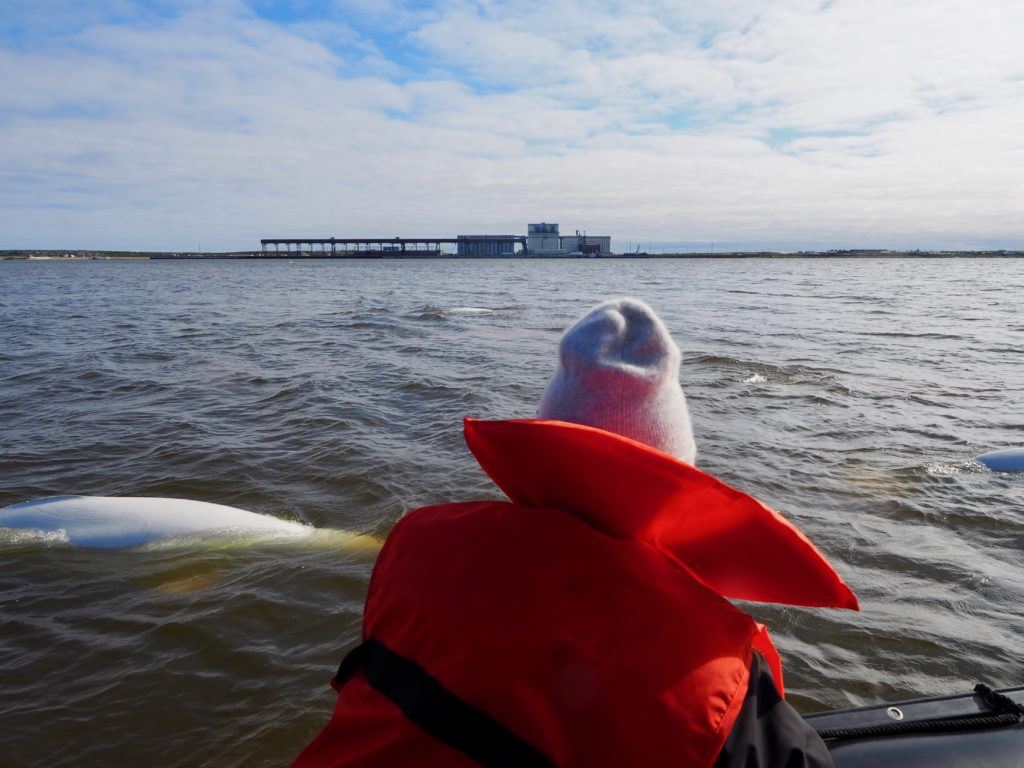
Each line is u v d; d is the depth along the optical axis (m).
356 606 4.43
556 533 1.10
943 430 8.02
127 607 4.43
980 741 1.95
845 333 17.00
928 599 4.44
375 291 37.34
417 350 14.27
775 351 13.85
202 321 20.47
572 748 0.98
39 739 3.33
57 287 42.38
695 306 25.67
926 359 12.90
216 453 7.30
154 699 3.59
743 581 1.14
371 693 1.09
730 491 0.95
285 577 4.79
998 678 3.70
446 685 1.02
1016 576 4.71
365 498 6.14
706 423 8.28
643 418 1.10
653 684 0.99
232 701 3.58
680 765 0.97
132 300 30.22
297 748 3.29
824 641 3.99
